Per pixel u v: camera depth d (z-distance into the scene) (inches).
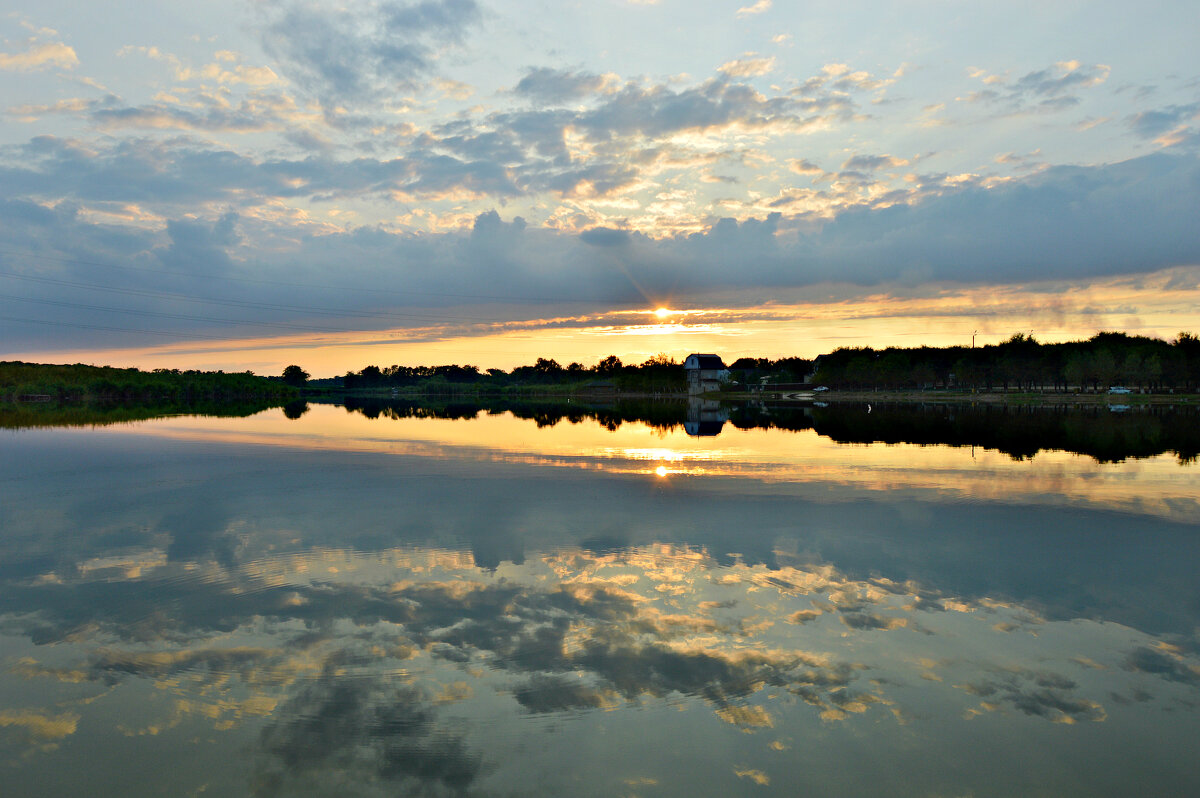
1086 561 514.0
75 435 1609.3
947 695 310.8
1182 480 876.6
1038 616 405.1
